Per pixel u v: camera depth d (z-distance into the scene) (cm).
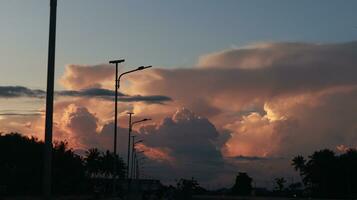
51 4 1666
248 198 14400
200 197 15662
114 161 5931
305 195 14188
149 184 16212
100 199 8994
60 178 9950
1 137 9050
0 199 6994
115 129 5884
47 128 1642
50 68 1650
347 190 13100
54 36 1662
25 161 8856
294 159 14562
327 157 13662
